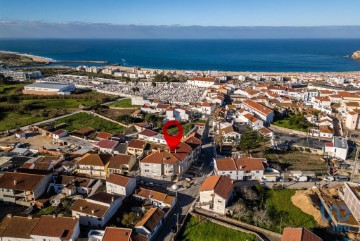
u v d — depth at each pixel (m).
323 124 154.75
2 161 117.50
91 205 82.50
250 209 87.12
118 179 93.44
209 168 115.00
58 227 73.69
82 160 109.25
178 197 95.12
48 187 96.88
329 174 108.75
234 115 175.25
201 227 81.12
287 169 111.88
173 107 182.62
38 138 146.50
